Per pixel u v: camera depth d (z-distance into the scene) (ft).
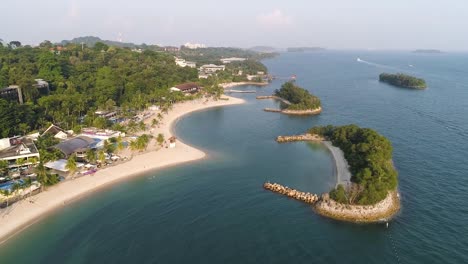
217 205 355.56
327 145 553.23
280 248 283.38
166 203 359.46
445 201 358.43
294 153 520.42
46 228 311.06
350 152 477.36
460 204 351.87
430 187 390.63
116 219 327.26
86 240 293.64
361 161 422.41
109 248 282.56
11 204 346.74
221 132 643.45
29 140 499.92
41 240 293.43
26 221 319.88
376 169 366.43
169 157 491.31
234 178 424.05
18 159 421.18
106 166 450.71
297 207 351.25
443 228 310.24
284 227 313.94
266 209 346.95
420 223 318.45
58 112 623.36
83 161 462.60
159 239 295.28
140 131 623.36
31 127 582.76
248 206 353.31
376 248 284.00
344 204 336.29
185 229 310.45
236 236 299.58
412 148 524.93
